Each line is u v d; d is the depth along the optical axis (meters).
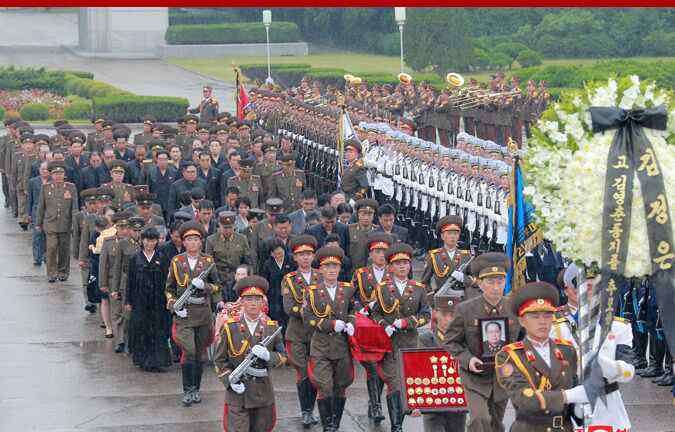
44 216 55.16
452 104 91.12
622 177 20.69
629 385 37.53
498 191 50.84
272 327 30.75
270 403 30.73
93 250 46.00
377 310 33.44
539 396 22.70
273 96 84.19
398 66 180.38
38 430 34.47
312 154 70.94
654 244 20.48
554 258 42.72
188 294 36.34
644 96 21.38
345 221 44.25
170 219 55.94
